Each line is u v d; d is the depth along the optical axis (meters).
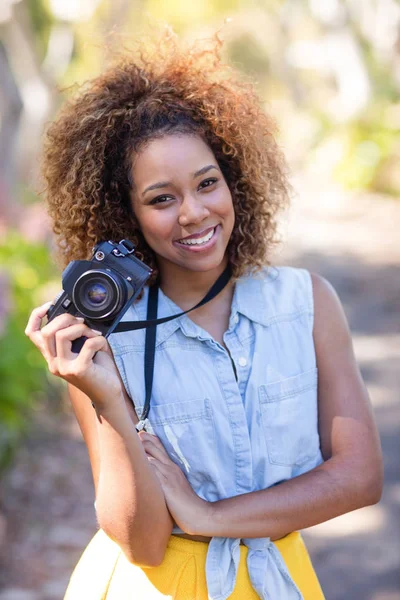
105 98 2.00
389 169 17.02
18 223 6.52
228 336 2.01
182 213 1.90
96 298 1.78
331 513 1.94
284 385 1.99
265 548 1.97
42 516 4.57
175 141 1.90
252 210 2.08
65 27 14.88
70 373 1.74
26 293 5.59
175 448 1.95
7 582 3.88
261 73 35.81
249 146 2.04
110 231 2.05
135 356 1.98
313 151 20.05
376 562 4.06
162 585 1.95
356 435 2.00
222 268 2.06
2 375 4.63
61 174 2.08
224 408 1.95
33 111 12.27
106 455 1.82
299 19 28.36
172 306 2.04
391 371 7.11
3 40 12.38
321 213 15.46
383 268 11.20
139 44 2.13
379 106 19.11
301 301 2.07
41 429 5.67
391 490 4.86
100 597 2.01
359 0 22.14
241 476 1.95
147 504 1.83
